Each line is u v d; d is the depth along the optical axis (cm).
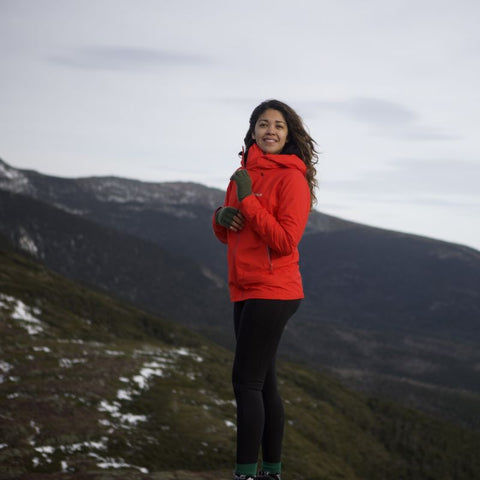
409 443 8062
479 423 18950
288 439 4691
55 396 2392
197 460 2081
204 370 5319
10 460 1165
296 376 9638
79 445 1612
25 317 6819
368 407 9488
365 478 5603
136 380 3500
